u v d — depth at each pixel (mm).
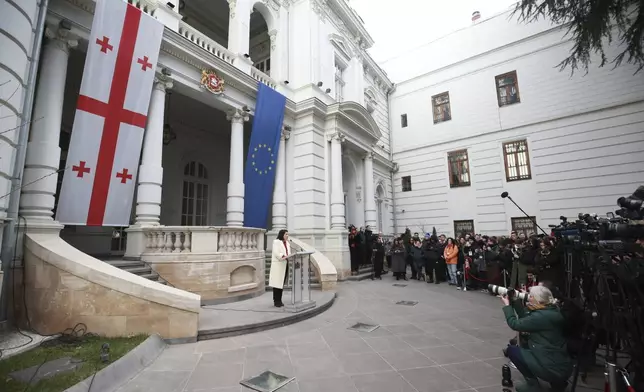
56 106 6188
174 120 12664
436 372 3740
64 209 6047
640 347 2861
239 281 7535
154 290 4715
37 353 3854
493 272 9164
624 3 7449
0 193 4328
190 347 4559
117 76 6770
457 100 18828
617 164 14023
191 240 6988
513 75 17094
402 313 6781
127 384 3367
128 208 6961
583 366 3486
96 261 5086
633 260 3055
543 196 15555
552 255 5633
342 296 8750
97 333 4559
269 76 12961
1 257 4727
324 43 14398
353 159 15750
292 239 10898
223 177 14523
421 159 19891
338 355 4285
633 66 13953
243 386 3355
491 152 17297
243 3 11172
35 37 5309
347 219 15906
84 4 6676
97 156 6508
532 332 3182
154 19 7352
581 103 15031
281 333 5289
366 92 18844
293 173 12578
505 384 3334
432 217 19094
